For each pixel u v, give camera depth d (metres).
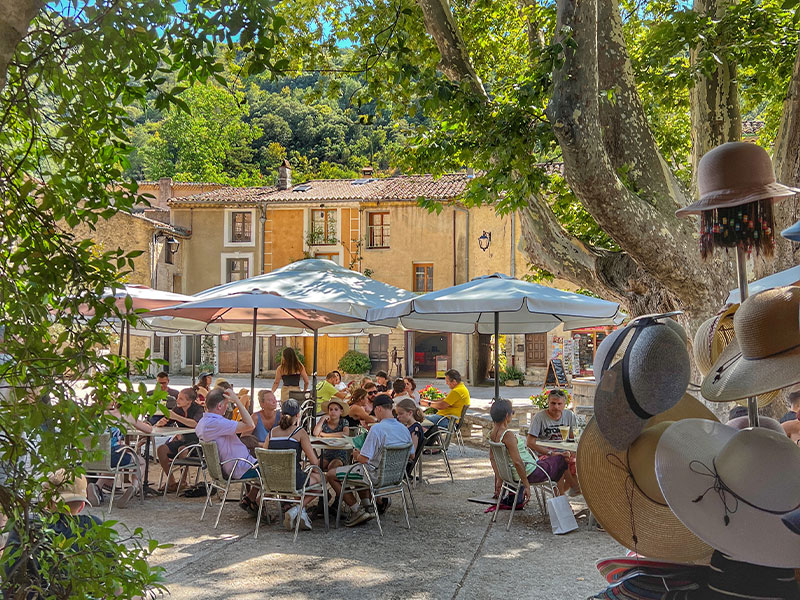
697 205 2.56
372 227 34.28
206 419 7.79
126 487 8.95
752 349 2.33
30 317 2.47
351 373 33.00
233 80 3.04
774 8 9.12
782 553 2.32
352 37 10.91
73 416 2.55
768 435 2.43
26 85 2.54
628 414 2.57
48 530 2.62
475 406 19.86
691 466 2.40
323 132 71.69
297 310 10.57
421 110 8.38
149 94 2.75
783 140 7.60
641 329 2.56
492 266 32.09
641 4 11.37
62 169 2.64
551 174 12.15
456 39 9.55
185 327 13.88
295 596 5.33
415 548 6.73
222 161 61.56
